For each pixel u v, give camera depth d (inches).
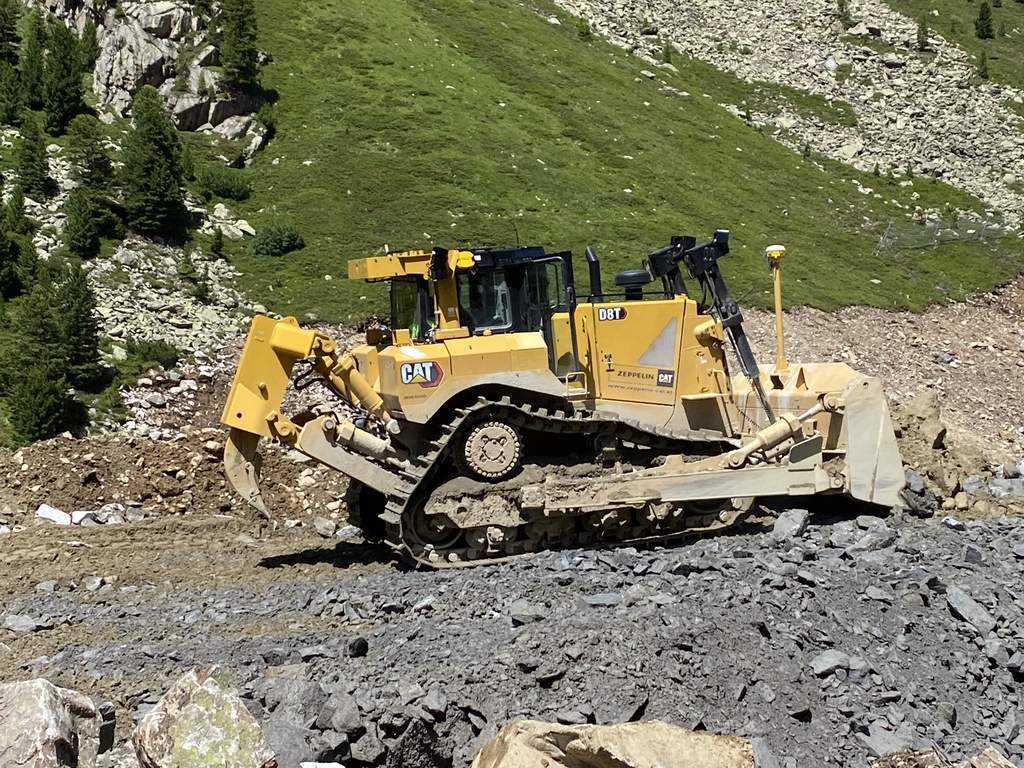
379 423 501.7
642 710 260.5
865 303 1571.1
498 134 1843.0
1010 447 1180.5
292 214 1448.1
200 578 436.1
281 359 436.1
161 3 1701.5
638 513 446.0
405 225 1455.5
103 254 1188.5
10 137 1408.7
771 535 419.8
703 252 472.7
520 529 438.9
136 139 1347.2
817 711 274.2
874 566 371.9
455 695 263.7
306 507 624.1
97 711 228.1
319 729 248.4
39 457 637.9
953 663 310.3
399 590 377.4
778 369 501.0
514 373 434.9
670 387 468.8
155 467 655.1
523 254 454.0
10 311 1005.8
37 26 1592.0
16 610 377.7
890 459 473.4
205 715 216.1
